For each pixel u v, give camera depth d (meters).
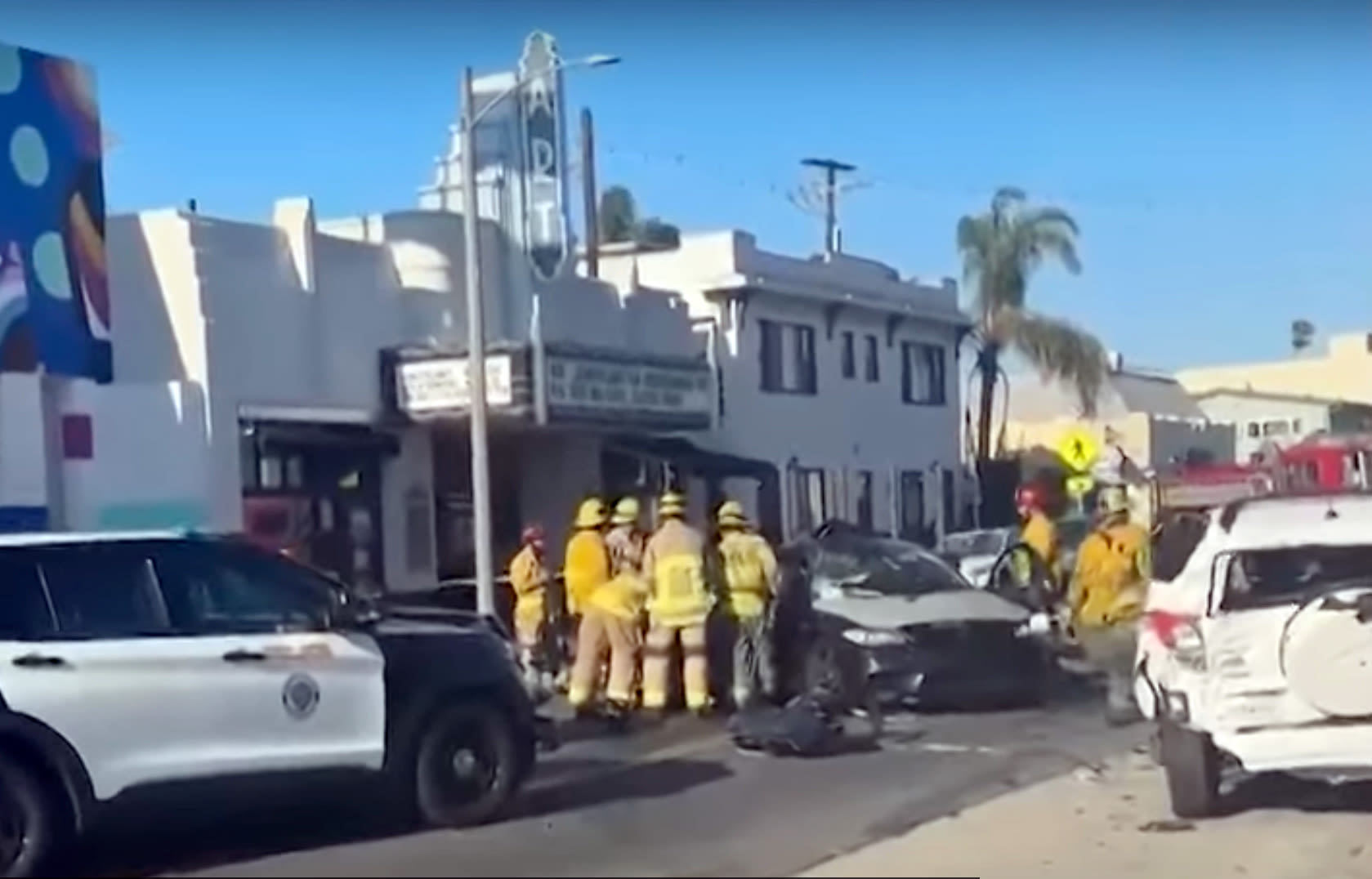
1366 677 10.99
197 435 23.89
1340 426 75.62
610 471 33.03
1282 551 11.52
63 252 22.81
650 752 15.15
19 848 10.21
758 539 17.64
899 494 42.22
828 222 52.16
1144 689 12.70
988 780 13.37
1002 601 17.92
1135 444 59.81
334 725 11.20
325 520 26.48
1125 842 10.84
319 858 10.59
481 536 23.59
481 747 11.84
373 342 27.30
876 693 17.03
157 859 10.80
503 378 27.38
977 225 55.25
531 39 30.78
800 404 38.41
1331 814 11.71
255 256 25.31
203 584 10.98
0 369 21.92
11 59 22.39
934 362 44.25
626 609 16.95
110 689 10.45
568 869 9.76
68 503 22.44
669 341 34.62
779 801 12.48
